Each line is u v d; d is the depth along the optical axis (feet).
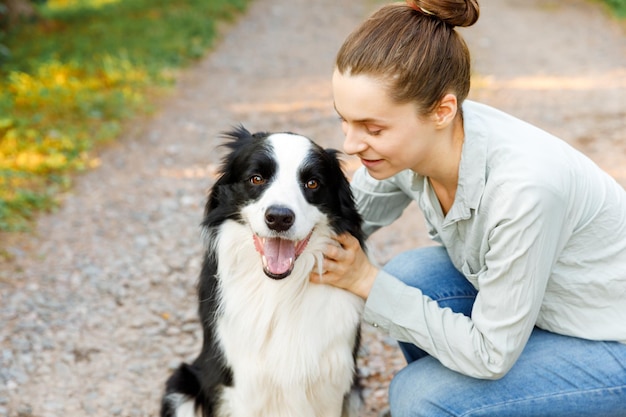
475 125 7.66
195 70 33.68
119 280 15.57
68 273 15.70
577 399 7.94
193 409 10.38
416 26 7.20
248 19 44.93
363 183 9.93
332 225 9.11
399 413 8.70
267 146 9.12
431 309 8.16
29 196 18.76
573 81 30.42
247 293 9.23
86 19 39.99
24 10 36.76
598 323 7.98
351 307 9.23
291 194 8.72
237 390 9.40
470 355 7.78
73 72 29.45
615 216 7.77
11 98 25.41
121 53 32.35
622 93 28.17
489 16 45.39
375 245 17.20
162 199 20.07
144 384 12.08
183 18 40.42
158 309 14.46
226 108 28.45
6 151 21.24
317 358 9.15
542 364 8.03
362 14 47.32
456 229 8.36
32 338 13.16
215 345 9.56
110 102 26.48
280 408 9.56
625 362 7.84
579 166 7.64
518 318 7.44
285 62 35.83
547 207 7.14
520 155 7.37
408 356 10.02
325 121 26.63
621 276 7.76
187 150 23.89
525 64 33.68
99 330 13.64
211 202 9.72
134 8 43.24
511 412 8.08
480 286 7.71
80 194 19.97
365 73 7.11
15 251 16.34
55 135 22.94
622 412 8.00
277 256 8.66
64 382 11.99
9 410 11.13
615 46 36.58
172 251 17.07
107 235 17.70
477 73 32.12
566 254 7.82
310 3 50.42
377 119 7.24
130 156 23.07
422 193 8.84
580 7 47.24
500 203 7.37
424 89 7.11
